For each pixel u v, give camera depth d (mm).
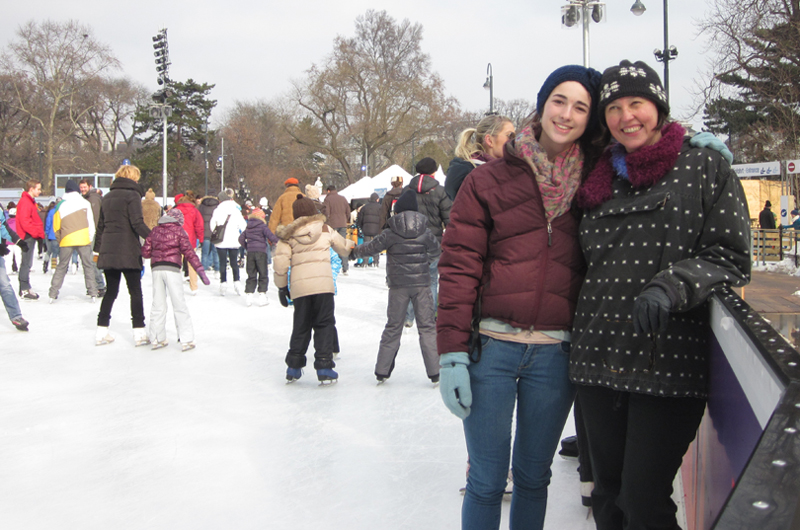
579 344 1739
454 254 1878
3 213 7090
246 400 4605
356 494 2992
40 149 38750
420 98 31672
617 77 1701
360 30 32781
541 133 1924
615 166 1743
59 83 37656
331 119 33469
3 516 2816
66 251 9539
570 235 1842
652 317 1467
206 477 3227
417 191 6734
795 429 689
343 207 13719
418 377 5234
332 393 4766
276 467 3346
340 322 7922
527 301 1827
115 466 3385
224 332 7297
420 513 2779
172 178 55469
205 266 13656
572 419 3975
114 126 47562
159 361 5863
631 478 1679
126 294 10625
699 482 1914
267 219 19750
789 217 18312
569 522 2609
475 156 2939
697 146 1651
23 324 7254
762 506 591
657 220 1618
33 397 4715
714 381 1550
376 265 17141
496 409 1884
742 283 1542
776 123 21797
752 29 19734
